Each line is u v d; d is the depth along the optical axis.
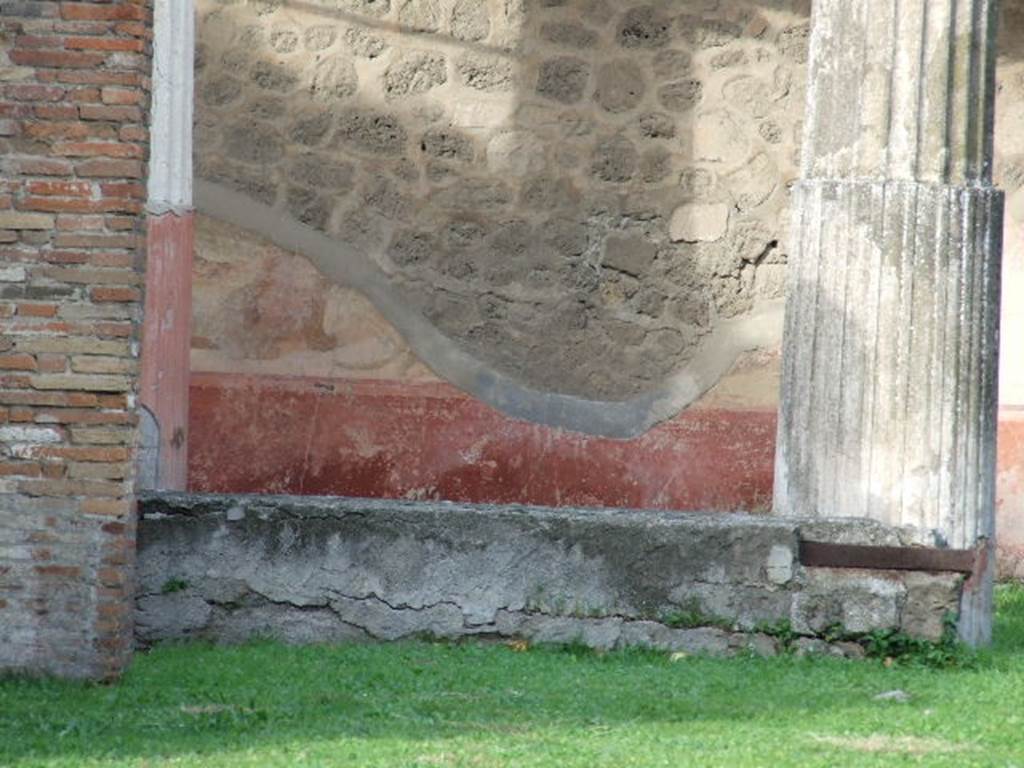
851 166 15.49
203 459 20.98
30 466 12.44
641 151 20.88
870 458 15.42
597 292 20.91
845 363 15.48
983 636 15.46
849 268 15.45
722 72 20.81
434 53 20.94
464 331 20.95
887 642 14.70
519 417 20.91
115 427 12.45
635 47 20.88
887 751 11.37
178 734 11.38
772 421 20.80
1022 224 20.47
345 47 20.94
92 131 12.41
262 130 20.98
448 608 14.86
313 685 13.16
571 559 14.82
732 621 14.78
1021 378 20.44
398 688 13.13
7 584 12.48
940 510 15.31
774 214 20.81
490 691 13.12
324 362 21.00
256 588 14.86
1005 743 11.77
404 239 20.95
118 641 12.58
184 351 16.67
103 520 12.47
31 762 10.45
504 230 20.94
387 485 20.97
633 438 20.89
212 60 20.97
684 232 20.86
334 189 20.97
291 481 20.98
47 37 12.40
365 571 14.86
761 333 20.81
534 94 20.92
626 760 10.74
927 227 15.31
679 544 14.78
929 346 15.31
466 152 20.94
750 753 11.07
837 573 14.75
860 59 15.44
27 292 12.41
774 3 20.78
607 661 14.45
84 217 12.41
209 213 20.97
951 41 15.31
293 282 21.00
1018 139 20.48
